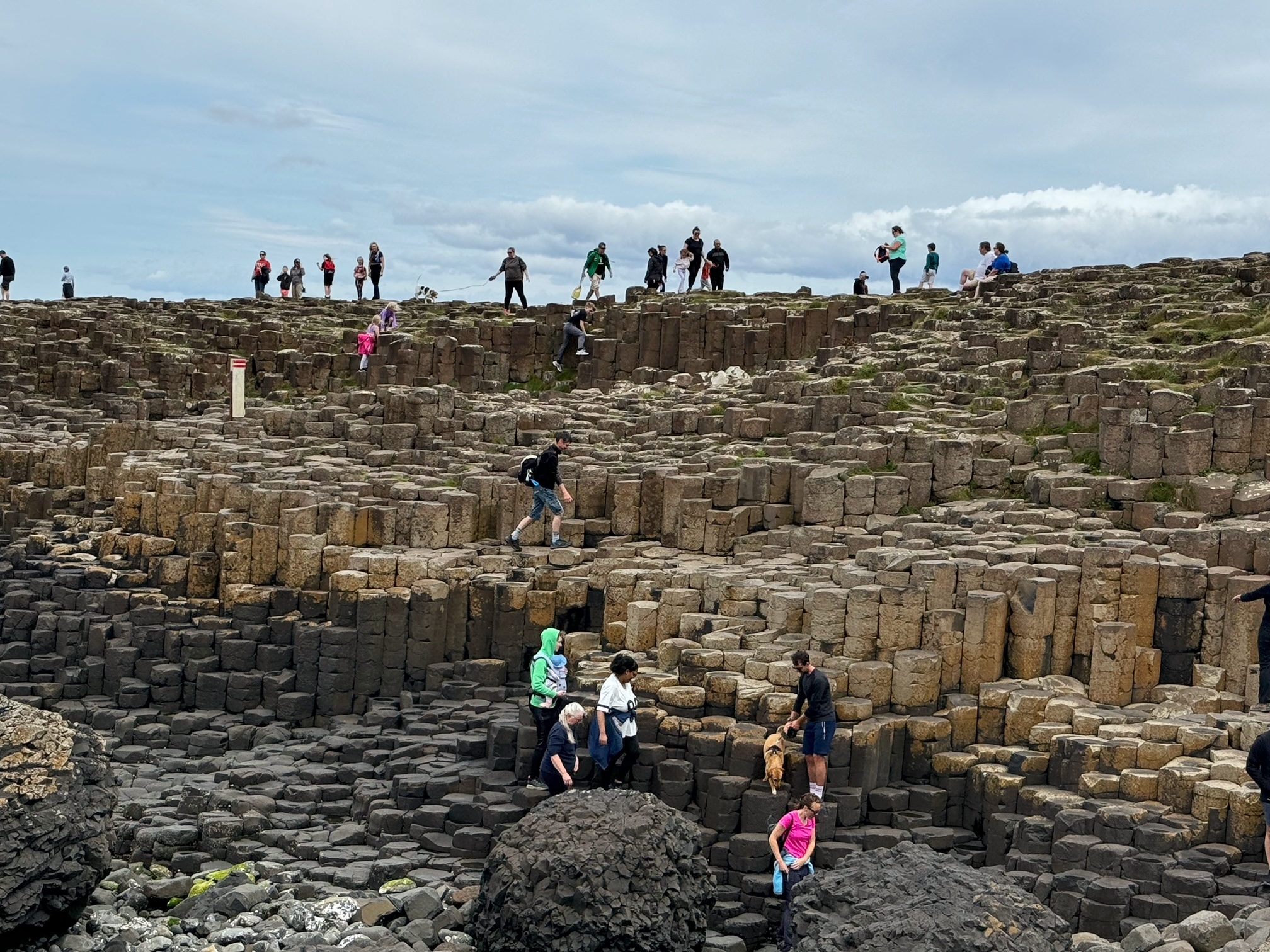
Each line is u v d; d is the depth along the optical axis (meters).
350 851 21.98
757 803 20.58
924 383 36.34
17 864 17.48
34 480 40.62
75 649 31.53
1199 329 36.59
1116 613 23.52
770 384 39.31
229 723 28.62
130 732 28.84
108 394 51.44
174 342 57.72
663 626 25.70
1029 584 23.53
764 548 29.14
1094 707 22.34
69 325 59.31
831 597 23.44
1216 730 20.53
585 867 16.58
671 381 45.38
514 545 31.03
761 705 21.69
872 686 22.59
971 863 20.81
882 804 21.53
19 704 19.55
